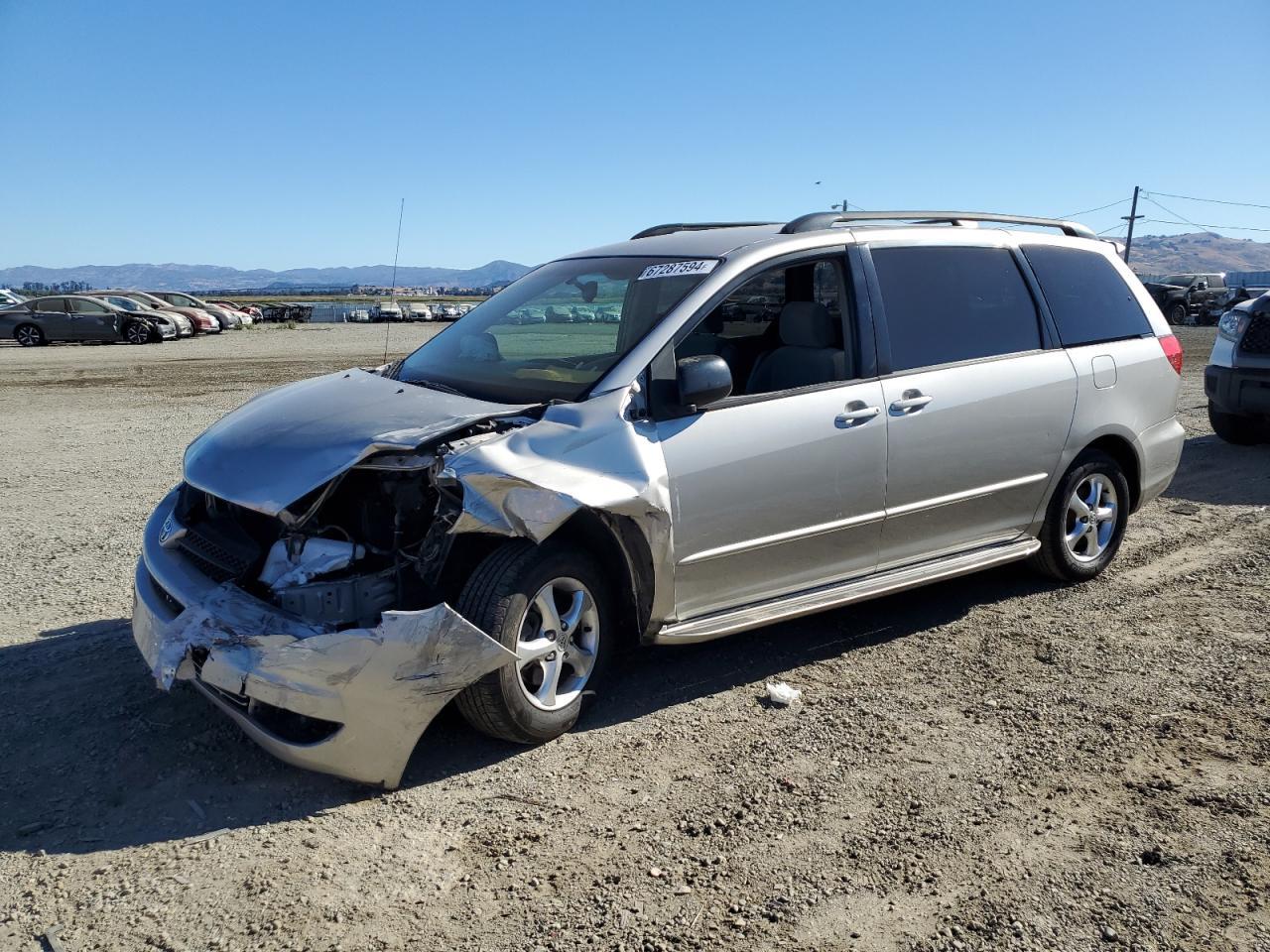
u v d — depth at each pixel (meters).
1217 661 4.84
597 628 4.12
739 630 4.42
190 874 3.14
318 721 3.62
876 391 4.75
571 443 3.91
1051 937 2.86
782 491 4.44
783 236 4.75
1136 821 3.47
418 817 3.49
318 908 2.98
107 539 7.00
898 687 4.59
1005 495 5.36
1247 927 2.90
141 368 21.34
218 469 3.94
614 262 5.06
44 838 3.32
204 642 3.49
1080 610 5.58
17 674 4.60
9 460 10.10
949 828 3.43
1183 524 7.43
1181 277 39.97
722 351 4.70
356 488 3.91
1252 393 9.78
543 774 3.78
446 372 4.75
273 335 37.81
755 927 2.91
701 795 3.64
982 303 5.33
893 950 2.81
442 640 3.52
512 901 3.03
